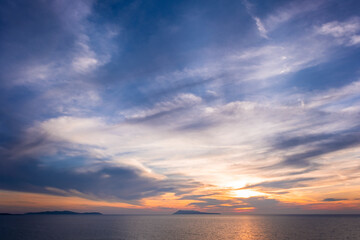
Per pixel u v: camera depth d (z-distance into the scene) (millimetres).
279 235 103438
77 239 88438
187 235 104000
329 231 120250
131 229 133875
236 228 144625
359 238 92812
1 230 125375
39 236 98125
